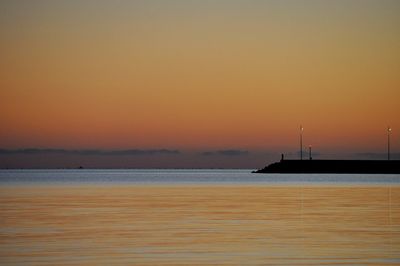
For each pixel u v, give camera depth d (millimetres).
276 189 161750
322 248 51906
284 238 57688
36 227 66500
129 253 49656
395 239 56938
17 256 48312
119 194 133625
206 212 84125
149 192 143375
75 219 74688
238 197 121312
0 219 74625
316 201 108000
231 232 62000
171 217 77125
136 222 71375
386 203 101688
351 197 119938
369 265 44750
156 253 49656
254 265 44875
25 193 138125
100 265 44906
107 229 64750
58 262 45969
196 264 45250
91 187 177750
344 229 64438
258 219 74750
